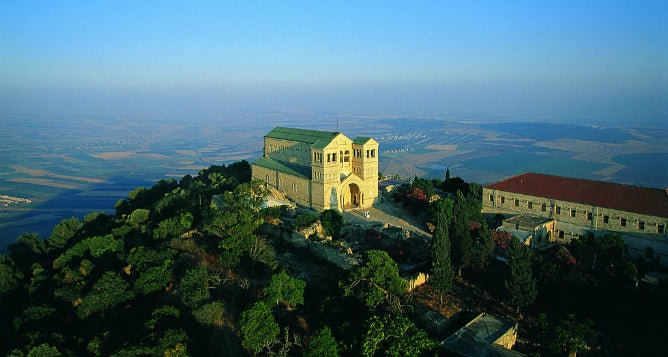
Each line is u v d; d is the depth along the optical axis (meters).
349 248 94.12
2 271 102.69
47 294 92.38
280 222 109.94
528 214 118.88
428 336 66.12
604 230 105.81
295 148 149.38
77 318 80.62
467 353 60.19
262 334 62.62
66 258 103.31
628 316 71.06
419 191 137.88
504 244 97.62
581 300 71.38
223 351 65.88
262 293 76.75
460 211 83.88
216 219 96.94
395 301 69.25
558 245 109.38
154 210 140.12
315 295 77.94
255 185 119.69
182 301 75.56
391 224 122.69
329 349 60.22
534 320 70.50
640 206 101.38
